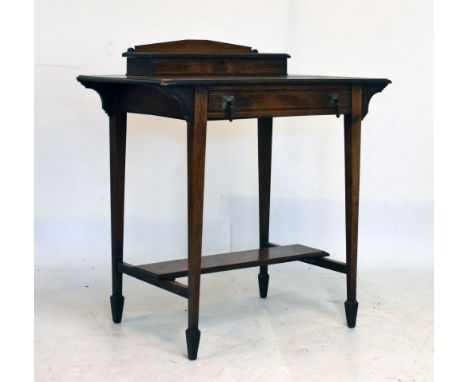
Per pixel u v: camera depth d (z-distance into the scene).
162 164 4.93
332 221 5.11
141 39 4.80
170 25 4.82
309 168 5.07
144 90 3.61
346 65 4.98
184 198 4.98
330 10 4.93
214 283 4.64
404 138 5.05
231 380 3.31
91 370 3.39
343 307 4.24
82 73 4.76
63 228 4.86
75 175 4.84
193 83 3.25
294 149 5.05
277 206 5.10
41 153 4.79
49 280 4.59
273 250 4.11
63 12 4.69
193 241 3.42
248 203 5.06
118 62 4.79
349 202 3.88
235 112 3.40
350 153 3.83
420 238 5.10
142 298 4.33
